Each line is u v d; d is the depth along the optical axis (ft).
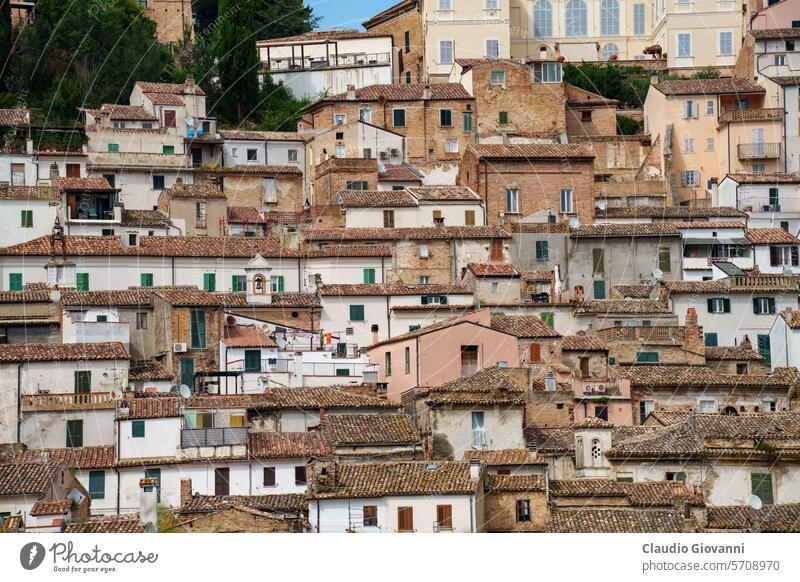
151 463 462.19
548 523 419.54
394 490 421.59
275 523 415.64
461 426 480.23
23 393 501.97
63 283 620.90
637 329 591.78
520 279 633.61
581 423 474.08
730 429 472.03
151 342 574.97
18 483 422.82
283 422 498.69
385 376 562.66
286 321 609.83
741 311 627.05
